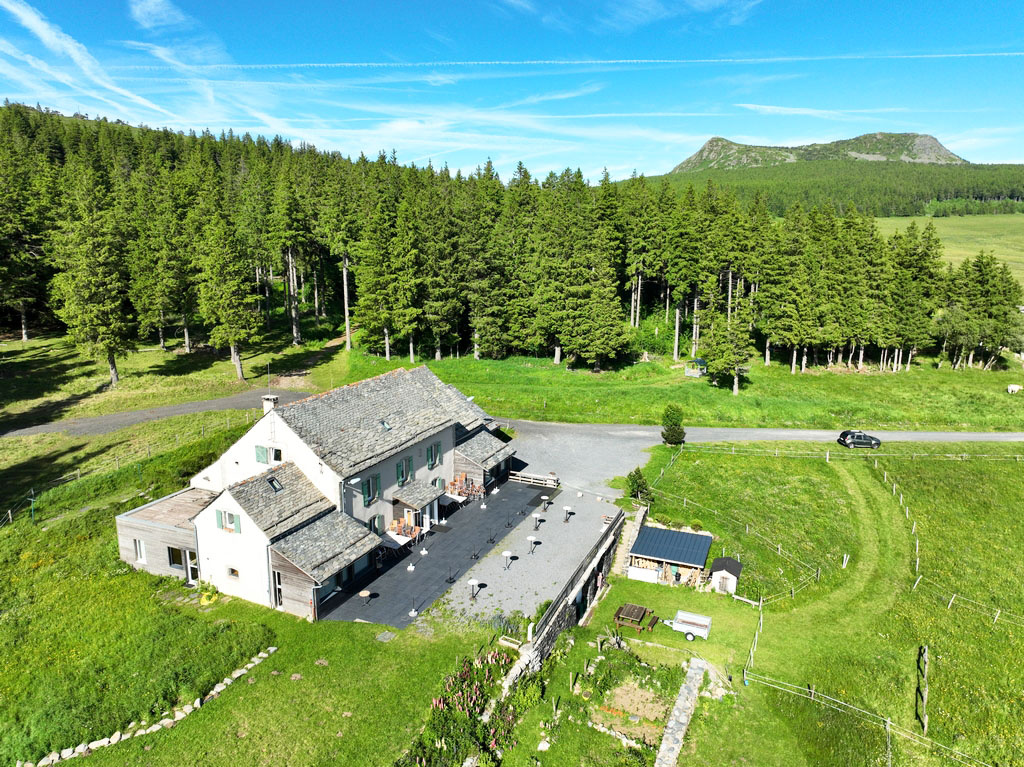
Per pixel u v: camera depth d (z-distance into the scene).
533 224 100.88
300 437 37.09
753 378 82.12
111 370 71.00
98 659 29.30
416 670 28.81
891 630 37.50
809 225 96.12
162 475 48.84
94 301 67.62
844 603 40.03
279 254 94.50
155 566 37.62
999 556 45.34
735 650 34.91
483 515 46.00
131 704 26.27
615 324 80.00
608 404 70.81
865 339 85.44
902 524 49.00
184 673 27.98
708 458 57.38
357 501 38.41
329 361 84.88
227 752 24.08
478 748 24.92
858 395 77.62
